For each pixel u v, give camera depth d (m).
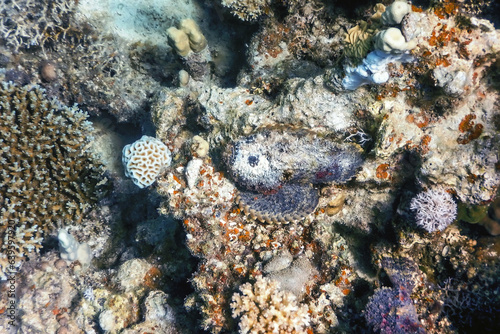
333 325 0.66
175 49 0.82
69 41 0.94
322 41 0.76
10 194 0.86
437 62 0.51
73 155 0.92
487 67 0.52
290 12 0.74
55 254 0.93
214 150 0.70
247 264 0.69
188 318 0.76
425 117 0.57
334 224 0.73
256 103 0.67
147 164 0.70
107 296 0.82
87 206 0.96
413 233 0.61
